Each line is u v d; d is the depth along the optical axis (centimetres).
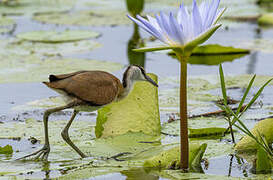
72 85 934
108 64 1548
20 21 2294
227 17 2338
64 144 989
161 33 727
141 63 1616
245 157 884
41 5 2691
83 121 1135
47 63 1568
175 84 1395
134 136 1013
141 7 2145
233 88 1334
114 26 2195
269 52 1669
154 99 1073
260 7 2577
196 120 1097
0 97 1300
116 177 780
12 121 1118
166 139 1002
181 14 702
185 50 722
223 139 995
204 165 843
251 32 2039
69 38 1931
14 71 1464
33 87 1397
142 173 797
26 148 966
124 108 1067
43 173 823
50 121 1131
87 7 2656
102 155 919
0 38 1955
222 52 1747
